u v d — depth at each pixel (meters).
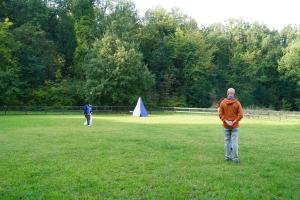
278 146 14.56
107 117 37.94
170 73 67.38
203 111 53.38
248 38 79.88
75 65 63.25
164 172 9.10
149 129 21.98
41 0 68.25
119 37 57.28
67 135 17.59
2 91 48.72
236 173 9.07
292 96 75.25
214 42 79.31
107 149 12.84
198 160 10.84
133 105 54.44
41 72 56.72
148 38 69.12
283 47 78.12
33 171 8.95
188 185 7.87
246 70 75.25
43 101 53.16
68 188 7.54
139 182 8.08
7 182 7.95
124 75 51.62
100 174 8.77
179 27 71.62
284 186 7.96
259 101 76.62
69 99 54.00
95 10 64.69
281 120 38.72
